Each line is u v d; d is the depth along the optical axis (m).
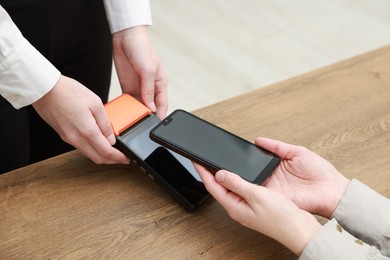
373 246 0.58
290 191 0.65
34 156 1.10
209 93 1.72
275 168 0.65
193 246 0.62
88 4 0.91
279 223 0.58
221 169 0.62
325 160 0.67
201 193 0.66
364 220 0.62
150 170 0.66
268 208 0.58
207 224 0.65
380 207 0.62
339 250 0.55
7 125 0.86
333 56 1.92
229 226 0.65
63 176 0.69
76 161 0.72
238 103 0.83
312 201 0.64
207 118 0.80
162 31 1.97
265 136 0.77
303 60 1.89
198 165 0.64
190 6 2.13
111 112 0.71
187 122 0.69
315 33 2.04
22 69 0.63
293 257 0.62
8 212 0.64
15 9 0.78
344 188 0.64
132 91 0.85
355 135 0.78
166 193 0.68
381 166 0.74
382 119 0.82
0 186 0.67
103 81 1.08
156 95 0.81
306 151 0.67
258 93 0.86
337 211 0.63
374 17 2.17
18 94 0.65
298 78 0.89
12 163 0.93
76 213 0.64
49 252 0.60
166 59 1.84
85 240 0.61
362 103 0.84
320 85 0.88
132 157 0.68
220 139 0.67
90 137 0.66
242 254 0.62
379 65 0.93
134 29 0.80
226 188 0.62
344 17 2.15
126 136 0.70
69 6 0.86
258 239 0.63
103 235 0.62
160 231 0.63
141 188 0.69
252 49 1.93
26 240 0.61
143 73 0.78
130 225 0.64
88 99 0.65
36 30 0.82
